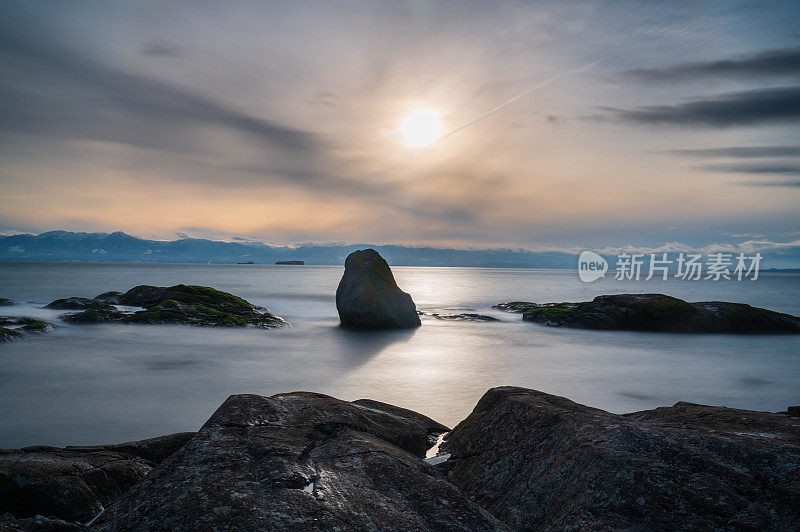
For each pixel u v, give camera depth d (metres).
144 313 35.19
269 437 4.87
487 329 37.78
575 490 4.63
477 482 5.89
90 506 6.21
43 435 12.93
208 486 3.71
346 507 3.67
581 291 97.06
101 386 18.19
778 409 16.81
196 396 17.02
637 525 4.02
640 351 28.25
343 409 6.42
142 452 8.04
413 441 8.22
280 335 32.81
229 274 175.25
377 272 39.38
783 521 3.90
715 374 22.19
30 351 24.77
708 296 88.38
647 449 4.94
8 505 5.86
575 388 19.19
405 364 23.50
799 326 37.81
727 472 4.52
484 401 8.34
